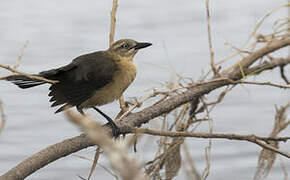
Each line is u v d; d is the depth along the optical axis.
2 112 5.70
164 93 8.29
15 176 6.78
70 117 3.47
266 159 9.89
